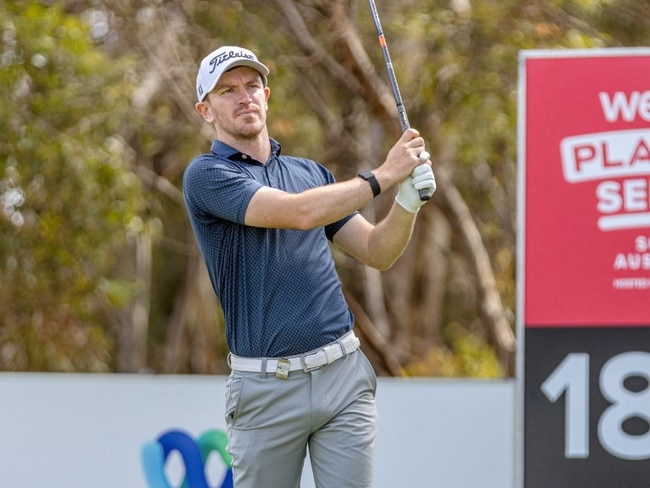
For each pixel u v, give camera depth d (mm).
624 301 18969
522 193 19188
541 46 36438
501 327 43281
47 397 19797
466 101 37531
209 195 12945
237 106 13219
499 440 19422
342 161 41500
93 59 35000
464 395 19516
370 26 38219
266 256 12859
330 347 12805
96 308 41094
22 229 36125
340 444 12797
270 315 12805
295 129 39781
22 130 34688
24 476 19672
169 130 39375
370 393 13141
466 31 36875
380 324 50188
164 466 19547
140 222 37094
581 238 19078
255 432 12945
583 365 19000
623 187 19016
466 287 55719
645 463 18812
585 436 18906
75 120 35312
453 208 43156
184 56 37750
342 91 40500
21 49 34250
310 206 12453
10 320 37219
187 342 54094
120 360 51938
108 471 19641
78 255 37406
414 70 38188
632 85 19031
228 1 37031
